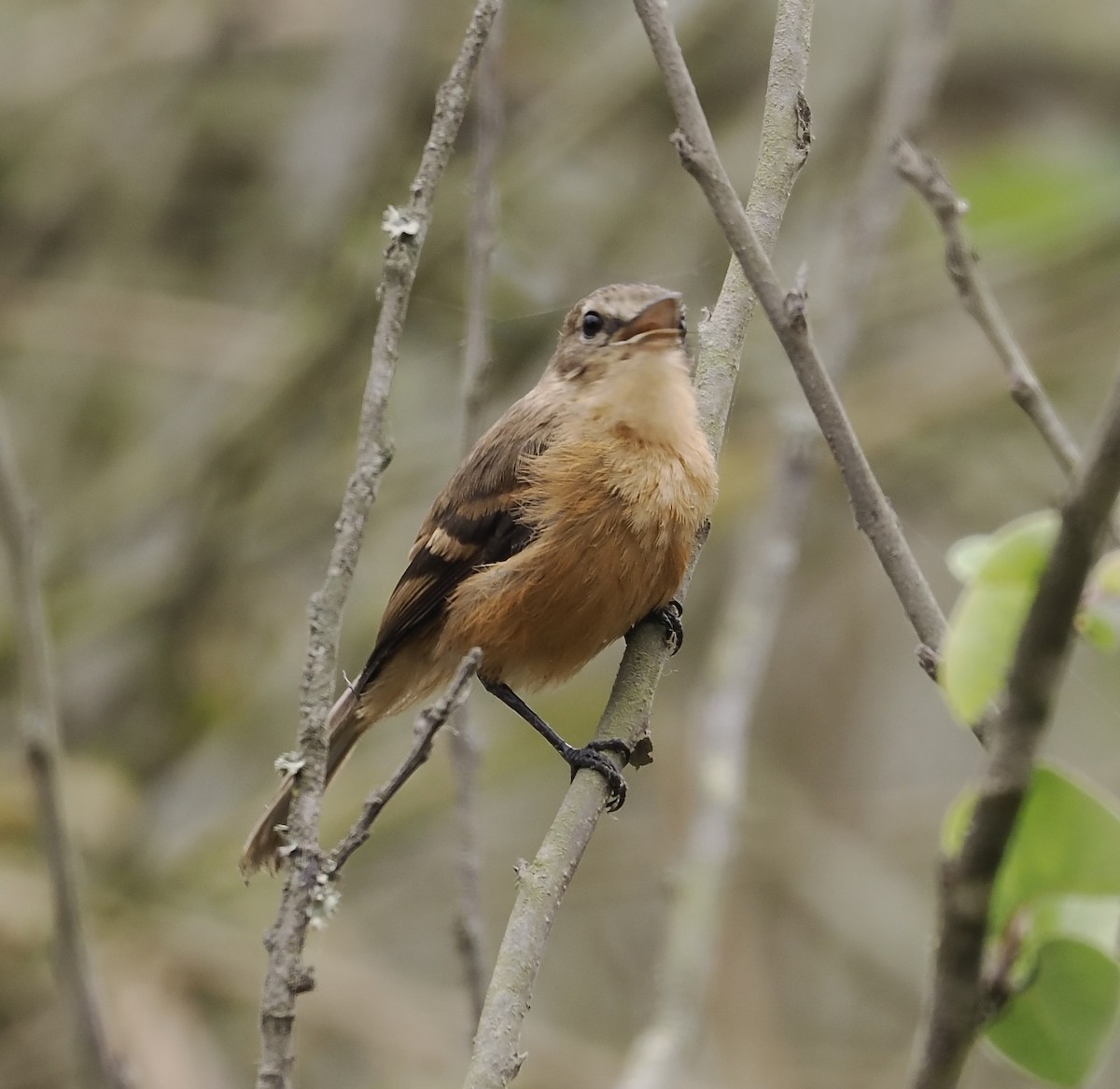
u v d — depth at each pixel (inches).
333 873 193.5
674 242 522.0
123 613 513.0
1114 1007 170.6
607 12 565.6
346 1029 448.8
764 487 502.0
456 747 272.1
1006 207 500.4
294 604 533.0
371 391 205.5
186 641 515.2
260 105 577.6
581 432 292.2
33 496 543.2
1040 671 138.6
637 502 283.1
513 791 546.6
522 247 518.6
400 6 523.8
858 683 563.8
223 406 522.6
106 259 565.6
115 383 569.0
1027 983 172.6
